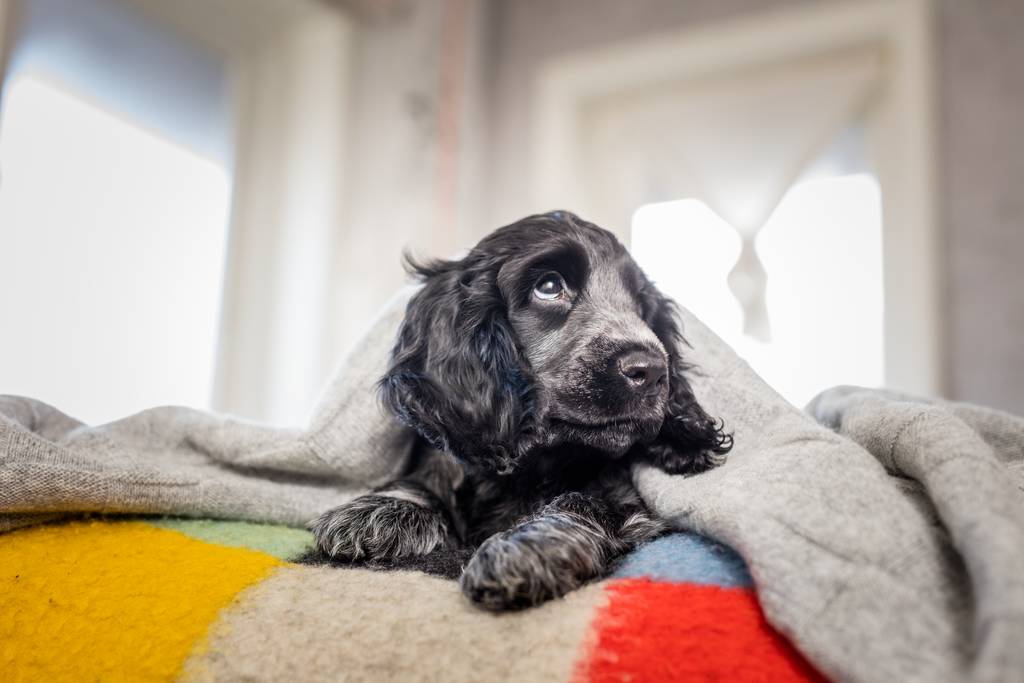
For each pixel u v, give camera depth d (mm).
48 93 2152
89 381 2184
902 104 2637
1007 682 490
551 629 650
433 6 2971
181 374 2473
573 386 830
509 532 758
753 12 2926
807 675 595
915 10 2633
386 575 782
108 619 733
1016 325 2428
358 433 1000
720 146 3088
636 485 887
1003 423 1016
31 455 859
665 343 934
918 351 2492
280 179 2717
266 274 2664
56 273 2115
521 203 3279
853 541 644
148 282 2381
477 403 855
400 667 644
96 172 2244
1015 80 2523
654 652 615
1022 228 2459
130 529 909
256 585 762
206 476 982
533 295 880
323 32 2754
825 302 3045
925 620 587
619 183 3285
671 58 3051
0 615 761
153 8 2379
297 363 2637
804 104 2916
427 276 967
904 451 757
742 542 670
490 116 3377
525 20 3381
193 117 2562
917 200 2557
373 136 2838
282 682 651
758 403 902
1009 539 578
